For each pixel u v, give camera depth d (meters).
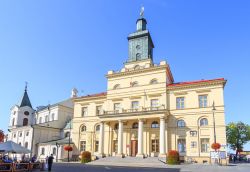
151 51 59.44
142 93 51.19
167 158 38.94
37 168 30.44
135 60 57.00
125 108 52.28
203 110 45.16
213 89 45.44
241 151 80.94
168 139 46.56
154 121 48.81
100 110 56.62
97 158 48.62
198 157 43.22
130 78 53.62
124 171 27.62
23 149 30.00
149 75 51.56
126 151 49.75
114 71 56.25
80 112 59.16
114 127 52.91
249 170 27.20
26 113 80.25
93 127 56.12
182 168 31.06
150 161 41.00
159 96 49.38
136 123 50.56
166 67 49.88
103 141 51.44
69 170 29.42
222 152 40.69
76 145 57.03
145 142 48.22
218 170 27.48
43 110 76.94
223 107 43.75
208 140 43.50
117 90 54.31
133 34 59.34
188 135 45.16
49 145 60.91
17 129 72.31
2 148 28.50
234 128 79.62
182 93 47.78
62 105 71.94
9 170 25.33
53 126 68.69
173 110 47.62
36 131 65.31
